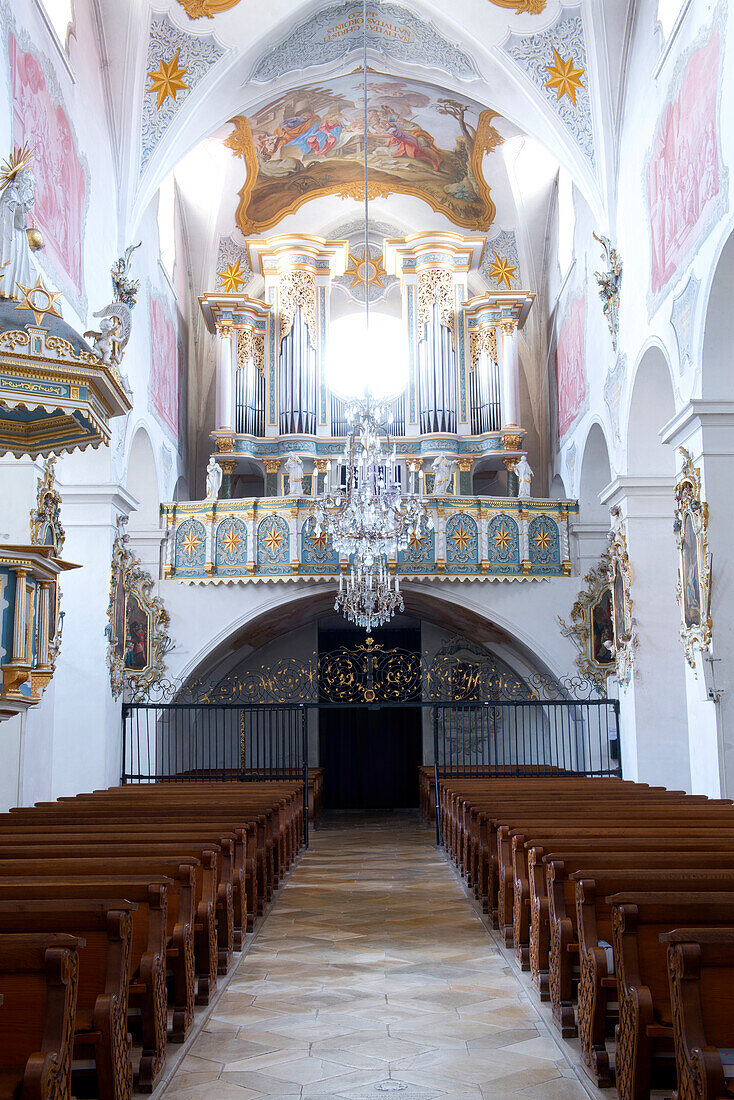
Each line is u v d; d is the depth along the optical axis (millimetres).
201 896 6121
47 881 4898
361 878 11242
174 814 8664
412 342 19828
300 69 16234
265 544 16719
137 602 16344
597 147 14297
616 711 14594
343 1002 6066
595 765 16625
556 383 19531
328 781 23516
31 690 7828
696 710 10906
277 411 19625
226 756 20844
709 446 10445
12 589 7453
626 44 13523
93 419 7117
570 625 17047
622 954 4199
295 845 13062
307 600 17469
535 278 20703
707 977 3537
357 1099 4516
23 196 7906
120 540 14062
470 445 19484
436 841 14992
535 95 14688
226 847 6707
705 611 10352
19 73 9828
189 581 16797
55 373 6680
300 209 21078
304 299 19781
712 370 10469
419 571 16797
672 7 11953
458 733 21203
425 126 19203
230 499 17562
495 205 20516
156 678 16281
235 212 20266
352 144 19609
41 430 7871
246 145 19031
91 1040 4047
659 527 13820
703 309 10398
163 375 17625
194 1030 5523
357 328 21375
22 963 3451
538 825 7504
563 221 18906
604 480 17156
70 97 11789
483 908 9062
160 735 16641
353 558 16391
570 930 5434
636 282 13250
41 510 10188
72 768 13047
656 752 13516
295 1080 4762
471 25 14539
